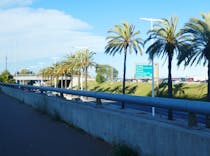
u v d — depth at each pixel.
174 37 38.56
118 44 58.53
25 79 151.38
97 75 102.00
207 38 32.44
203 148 5.73
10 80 124.88
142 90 72.75
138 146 7.70
